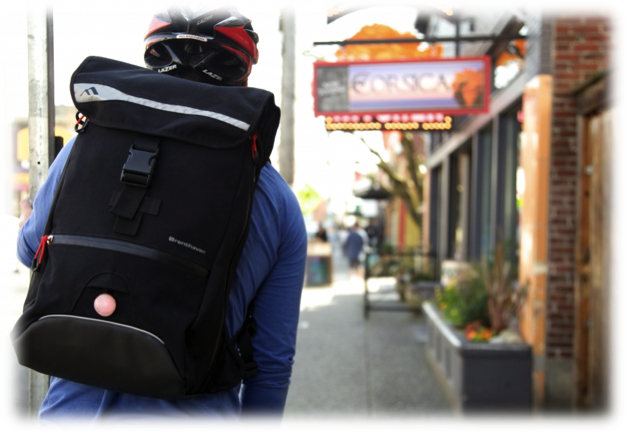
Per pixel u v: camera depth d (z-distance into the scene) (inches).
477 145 323.3
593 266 183.2
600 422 172.9
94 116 44.8
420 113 239.3
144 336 39.4
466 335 199.8
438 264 425.4
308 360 263.9
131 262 40.4
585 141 186.7
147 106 43.9
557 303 189.8
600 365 176.6
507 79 251.1
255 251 48.5
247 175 43.9
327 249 605.9
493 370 181.6
